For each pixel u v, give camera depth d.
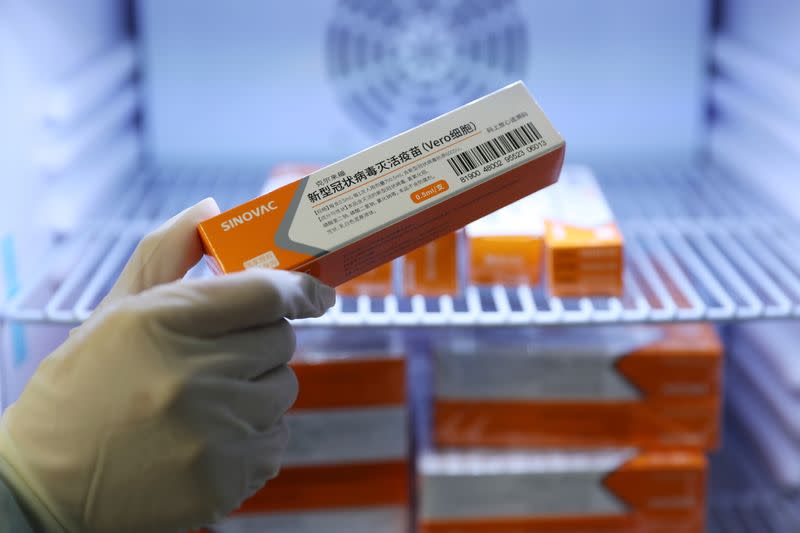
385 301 1.09
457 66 1.33
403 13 1.31
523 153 0.68
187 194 1.30
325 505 1.10
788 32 1.14
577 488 1.07
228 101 1.34
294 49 1.32
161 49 1.33
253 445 0.71
